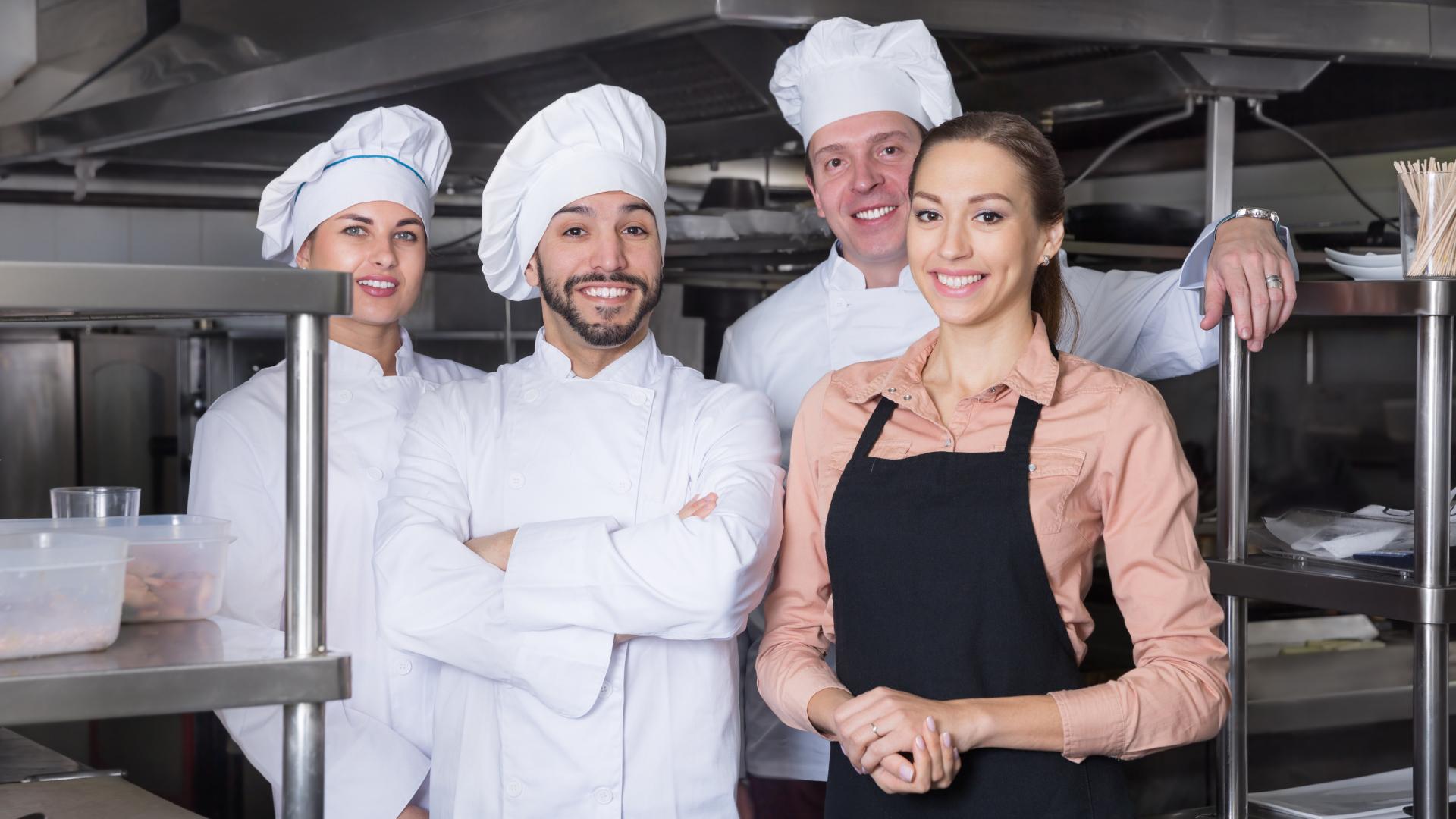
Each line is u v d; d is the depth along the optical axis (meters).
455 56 2.02
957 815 1.19
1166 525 1.22
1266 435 3.27
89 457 3.35
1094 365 1.29
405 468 1.49
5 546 0.99
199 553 1.08
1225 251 1.47
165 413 3.42
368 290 1.71
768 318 1.87
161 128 2.63
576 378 1.50
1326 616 2.43
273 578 1.57
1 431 3.28
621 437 1.45
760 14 1.72
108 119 2.76
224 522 1.11
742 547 1.30
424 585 1.36
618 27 1.79
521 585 1.32
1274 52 1.99
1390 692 2.29
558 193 1.46
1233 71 2.11
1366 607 1.37
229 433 1.60
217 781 2.84
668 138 2.77
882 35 1.71
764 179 3.37
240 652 0.96
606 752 1.35
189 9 2.56
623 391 1.47
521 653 1.32
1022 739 1.16
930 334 1.37
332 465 1.64
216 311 0.92
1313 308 1.41
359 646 1.60
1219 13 1.93
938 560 1.22
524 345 3.64
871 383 1.35
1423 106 2.87
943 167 1.25
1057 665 1.22
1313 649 2.35
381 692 1.59
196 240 3.93
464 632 1.34
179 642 1.00
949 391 1.31
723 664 1.42
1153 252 2.60
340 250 1.70
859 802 1.26
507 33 1.94
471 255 2.94
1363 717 2.29
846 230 1.76
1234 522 1.53
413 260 1.74
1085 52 2.21
